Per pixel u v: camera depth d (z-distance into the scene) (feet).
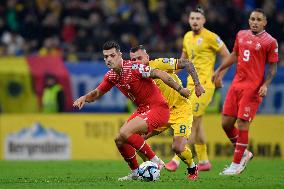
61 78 185.26
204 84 121.19
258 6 228.02
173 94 99.66
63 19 221.25
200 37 121.80
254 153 173.27
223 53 122.11
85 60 204.13
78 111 186.09
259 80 111.04
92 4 226.58
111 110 186.29
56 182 95.86
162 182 92.27
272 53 110.32
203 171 121.80
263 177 106.22
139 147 93.81
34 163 146.41
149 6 229.66
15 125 174.50
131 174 96.94
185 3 227.61
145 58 98.32
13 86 184.03
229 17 218.38
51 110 183.73
